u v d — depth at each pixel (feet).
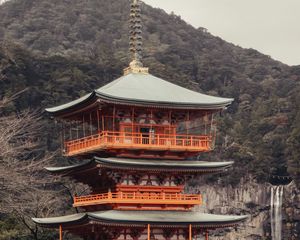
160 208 195.21
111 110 193.77
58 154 442.50
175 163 194.80
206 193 581.12
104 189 201.87
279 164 622.54
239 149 604.90
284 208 581.12
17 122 319.88
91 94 184.24
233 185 591.78
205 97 204.23
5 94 493.77
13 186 278.05
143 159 195.31
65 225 199.11
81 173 203.51
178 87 208.44
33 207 305.32
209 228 197.88
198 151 198.49
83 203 200.03
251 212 589.73
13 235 293.84
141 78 208.03
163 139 194.59
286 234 577.84
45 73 570.46
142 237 191.52
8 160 279.69
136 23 214.48
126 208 191.72
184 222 190.19
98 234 196.95
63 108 202.90
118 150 192.03
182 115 201.87
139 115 196.75
